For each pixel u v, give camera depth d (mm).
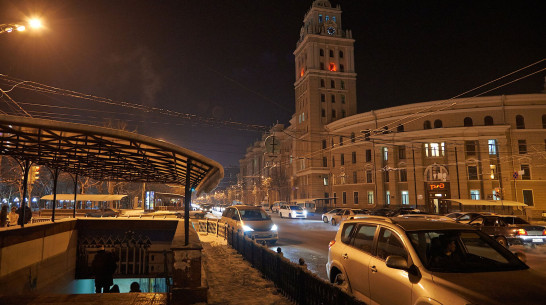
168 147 6812
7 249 8859
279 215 47625
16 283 9266
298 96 71812
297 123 71500
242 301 6488
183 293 6238
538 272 4340
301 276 5891
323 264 11070
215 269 9539
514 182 40781
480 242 4965
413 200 44781
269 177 84312
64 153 9508
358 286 5477
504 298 3531
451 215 20109
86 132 6398
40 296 6613
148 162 9547
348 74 67562
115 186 46594
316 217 42969
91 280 14195
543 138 41625
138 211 43719
